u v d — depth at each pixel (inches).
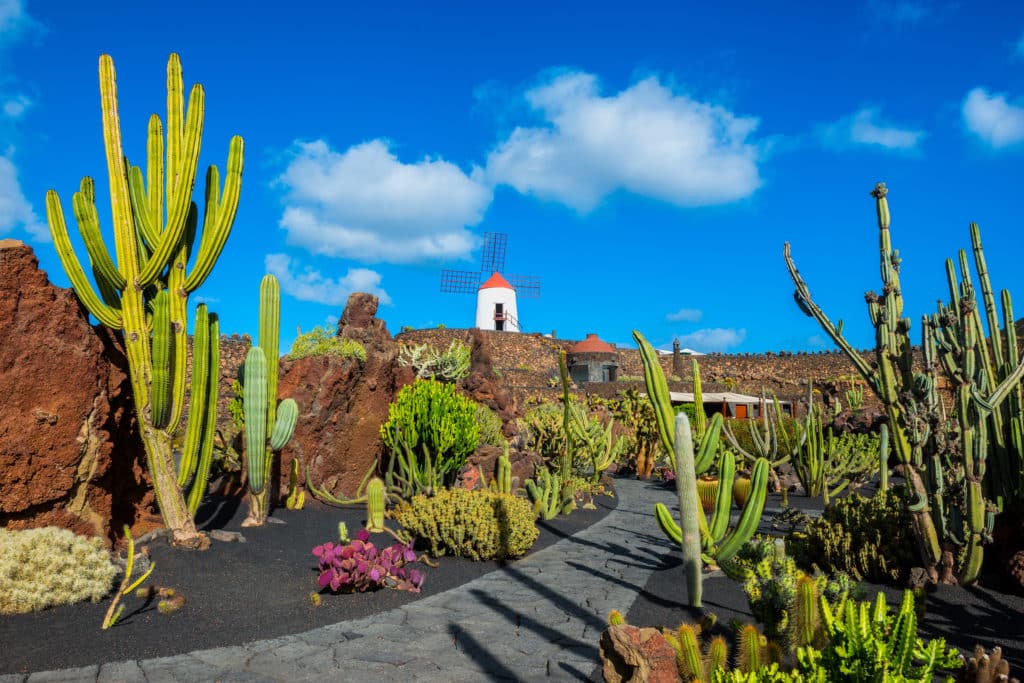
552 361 2390.5
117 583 259.9
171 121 313.6
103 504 316.2
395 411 482.9
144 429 320.2
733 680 133.0
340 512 445.1
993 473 296.8
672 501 591.5
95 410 307.9
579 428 613.9
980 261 313.4
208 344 335.9
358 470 500.4
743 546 245.3
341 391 484.1
